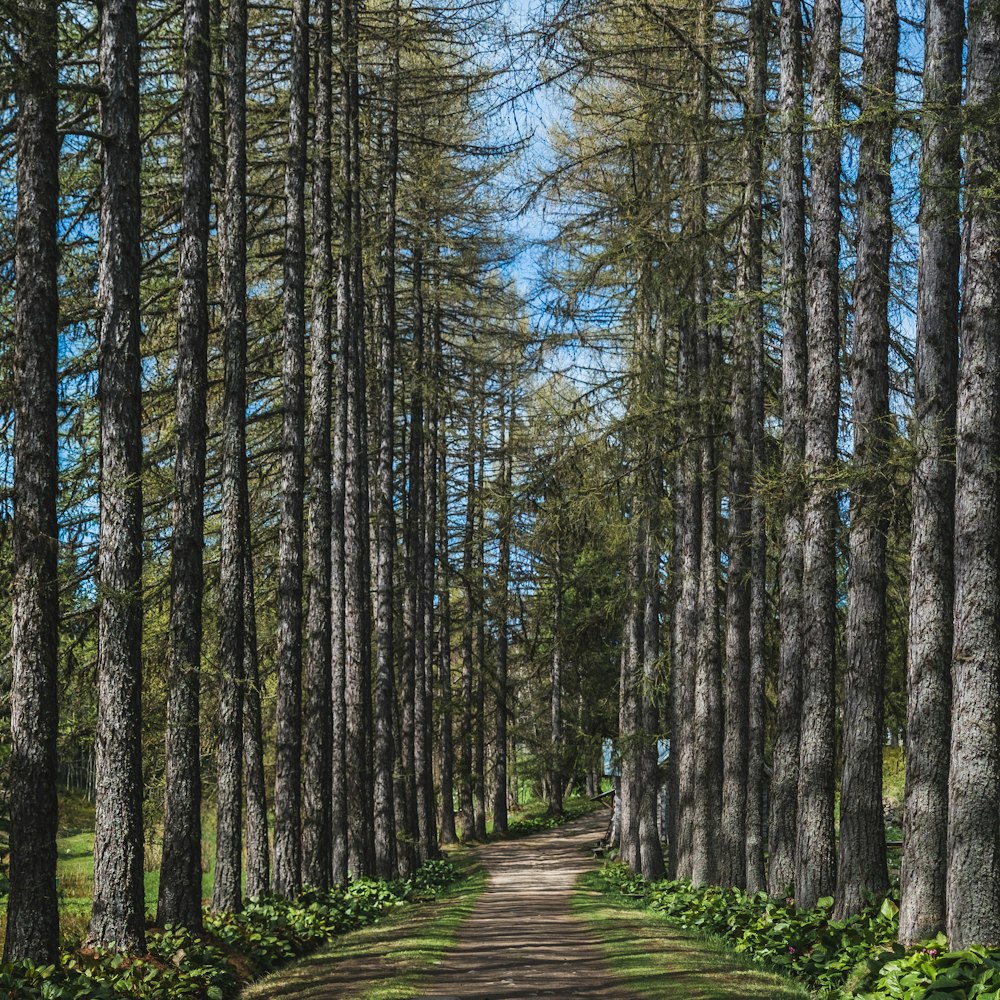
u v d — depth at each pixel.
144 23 14.39
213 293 19.00
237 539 14.43
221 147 16.62
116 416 10.22
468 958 11.95
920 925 8.85
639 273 16.88
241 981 10.60
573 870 28.62
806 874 12.10
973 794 8.05
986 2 8.30
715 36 17.47
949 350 9.21
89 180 13.50
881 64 10.26
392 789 24.62
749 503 15.95
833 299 12.17
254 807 15.68
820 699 12.23
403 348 30.03
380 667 24.58
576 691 39.03
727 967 10.51
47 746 8.81
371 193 24.92
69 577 13.29
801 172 13.77
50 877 8.73
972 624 8.18
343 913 16.50
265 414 17.11
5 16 8.58
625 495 18.31
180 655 11.97
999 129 8.02
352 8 20.17
